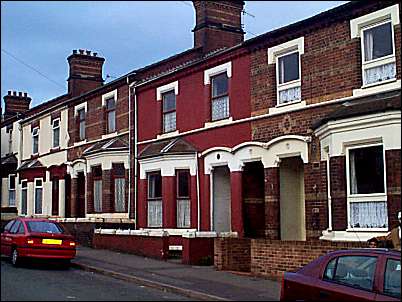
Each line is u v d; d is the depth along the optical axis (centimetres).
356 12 1541
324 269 911
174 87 2205
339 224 1449
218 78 2023
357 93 1523
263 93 1806
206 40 2434
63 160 2962
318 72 1634
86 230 2336
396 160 1319
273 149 1753
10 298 1106
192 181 2053
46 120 3209
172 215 2078
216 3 2475
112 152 2461
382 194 1368
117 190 2461
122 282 1425
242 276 1484
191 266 1673
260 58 1830
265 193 1775
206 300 1188
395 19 1443
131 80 2436
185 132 2128
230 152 1905
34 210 3206
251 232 1862
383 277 840
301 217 1777
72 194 2831
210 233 1748
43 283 1330
